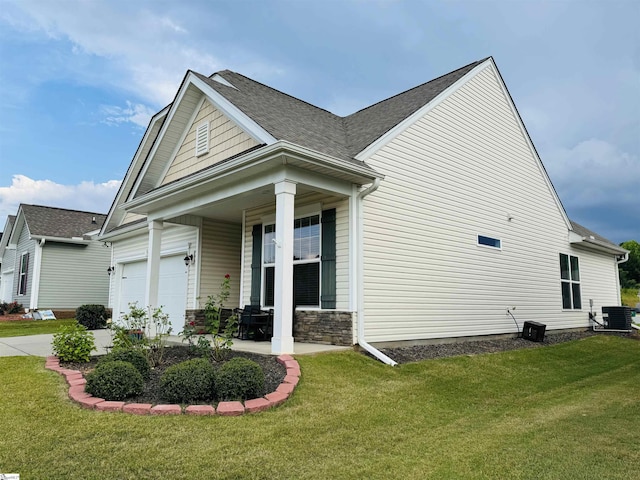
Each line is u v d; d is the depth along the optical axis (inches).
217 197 341.4
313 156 275.4
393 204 358.0
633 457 158.7
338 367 263.3
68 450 144.6
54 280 801.6
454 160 428.1
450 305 399.9
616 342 521.3
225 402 189.6
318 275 347.9
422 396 235.0
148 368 233.1
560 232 593.9
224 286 314.0
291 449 154.3
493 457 156.6
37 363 256.5
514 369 331.0
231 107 334.3
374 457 152.9
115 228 625.0
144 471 133.3
